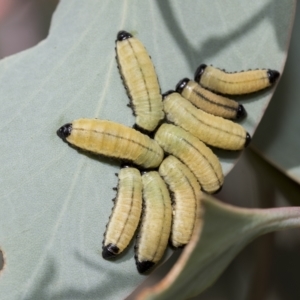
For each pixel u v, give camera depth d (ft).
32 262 0.53
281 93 0.56
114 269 0.53
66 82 0.54
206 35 0.55
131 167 0.54
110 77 0.54
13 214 0.53
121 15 0.55
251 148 0.56
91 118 0.54
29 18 0.61
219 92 0.55
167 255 0.54
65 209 0.53
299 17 0.56
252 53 0.55
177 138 0.54
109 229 0.53
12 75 0.54
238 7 0.55
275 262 0.57
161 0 0.55
